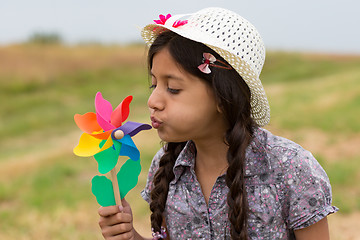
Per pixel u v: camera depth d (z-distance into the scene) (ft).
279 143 5.18
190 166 5.38
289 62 83.92
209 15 5.00
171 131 4.95
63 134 40.11
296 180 5.02
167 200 5.49
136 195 18.38
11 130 43.09
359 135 27.99
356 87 43.98
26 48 87.15
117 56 88.28
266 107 5.19
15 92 67.36
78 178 23.13
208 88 4.85
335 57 95.35
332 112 34.63
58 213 17.49
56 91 68.54
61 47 92.12
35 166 26.35
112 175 5.20
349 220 15.76
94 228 16.26
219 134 5.18
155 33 5.37
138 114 42.98
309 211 4.98
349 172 20.62
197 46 4.80
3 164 27.61
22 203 19.47
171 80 4.85
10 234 15.72
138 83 72.49
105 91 67.56
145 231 15.69
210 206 5.24
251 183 5.11
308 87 50.62
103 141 5.06
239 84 4.90
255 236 5.08
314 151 25.17
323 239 5.12
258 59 5.14
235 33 4.95
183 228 5.35
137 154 5.19
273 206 5.05
